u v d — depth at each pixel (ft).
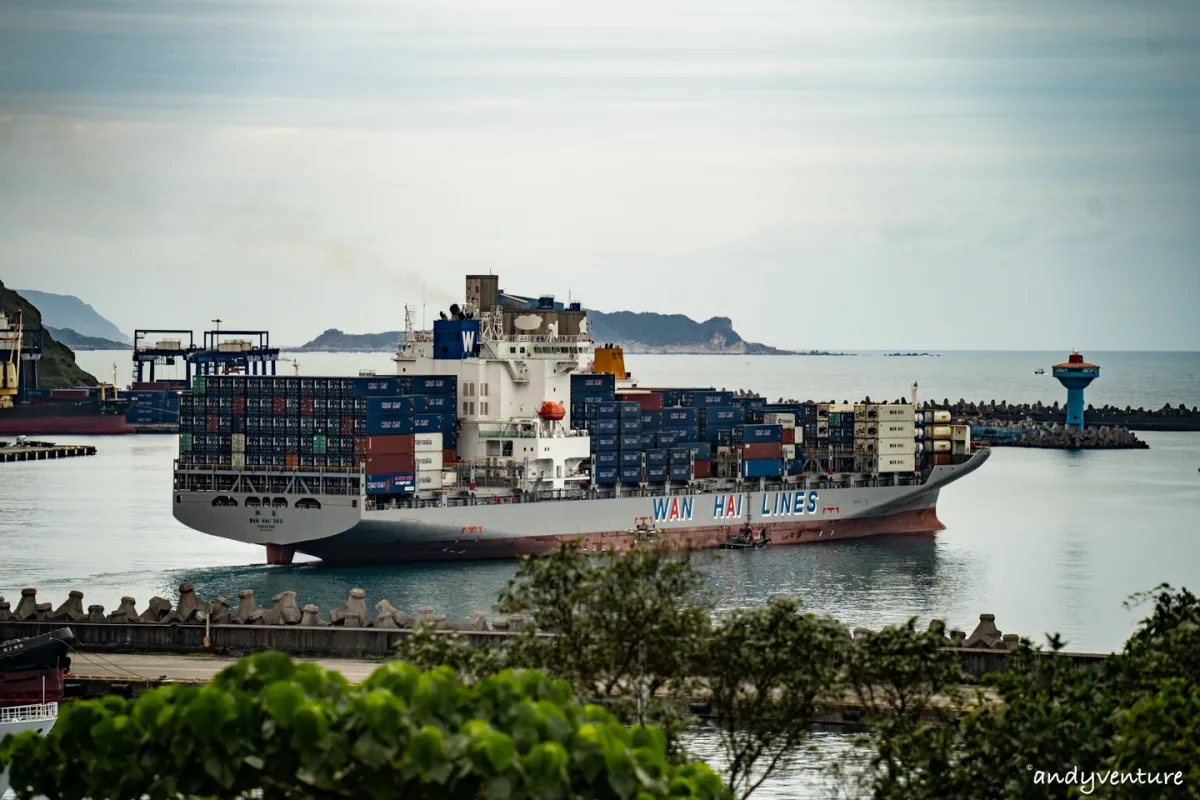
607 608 397.39
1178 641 376.48
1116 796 334.03
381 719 276.21
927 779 362.94
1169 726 329.72
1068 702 359.87
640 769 284.82
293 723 276.62
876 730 387.14
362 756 273.33
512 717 286.05
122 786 281.54
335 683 291.38
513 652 391.65
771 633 407.85
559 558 402.31
